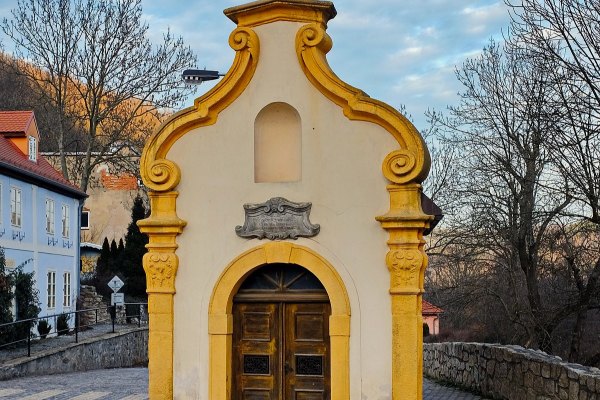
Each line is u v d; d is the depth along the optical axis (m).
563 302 24.98
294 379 12.60
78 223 39.31
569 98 18.03
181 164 12.73
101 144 43.75
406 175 11.96
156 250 12.70
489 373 17.77
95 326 36.31
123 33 41.41
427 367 25.08
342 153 12.27
